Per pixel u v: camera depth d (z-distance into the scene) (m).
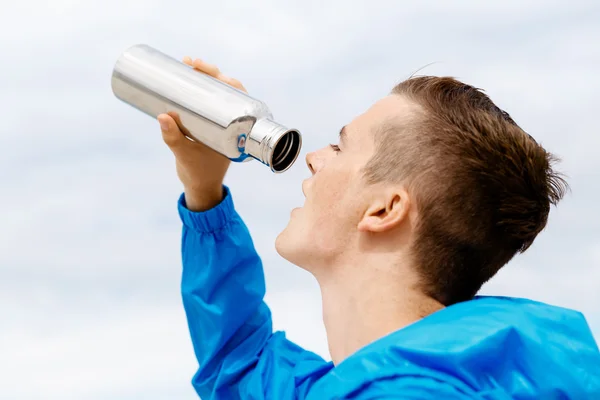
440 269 1.38
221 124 1.48
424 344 1.20
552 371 1.23
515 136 1.41
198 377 1.82
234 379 1.77
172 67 1.59
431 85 1.48
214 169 1.69
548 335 1.28
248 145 1.47
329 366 1.73
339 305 1.45
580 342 1.30
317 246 1.46
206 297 1.76
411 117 1.43
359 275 1.42
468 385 1.17
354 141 1.48
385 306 1.39
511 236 1.39
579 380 1.24
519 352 1.23
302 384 1.69
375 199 1.41
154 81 1.58
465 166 1.36
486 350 1.19
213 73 1.63
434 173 1.37
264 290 1.83
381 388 1.17
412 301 1.38
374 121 1.47
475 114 1.41
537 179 1.40
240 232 1.78
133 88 1.61
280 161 1.48
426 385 1.14
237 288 1.78
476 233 1.37
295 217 1.53
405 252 1.38
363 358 1.23
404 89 1.51
